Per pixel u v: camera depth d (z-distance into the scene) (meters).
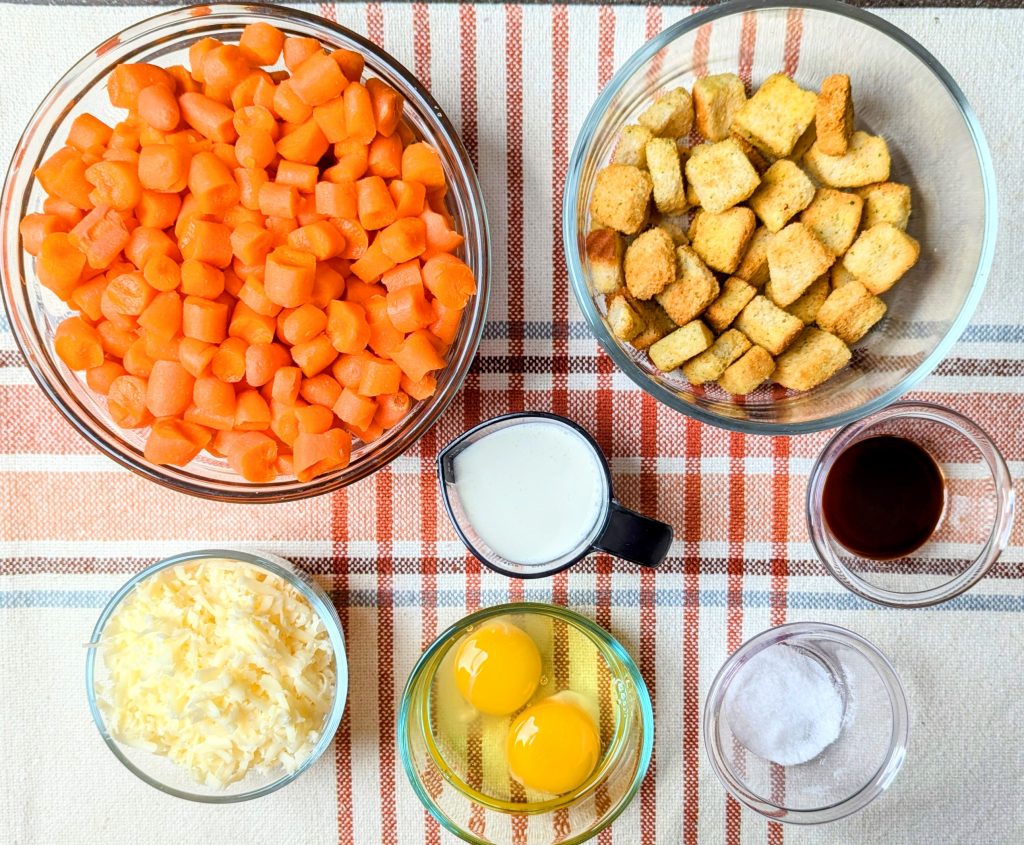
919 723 1.42
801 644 1.41
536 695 1.40
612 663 1.40
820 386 1.31
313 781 1.42
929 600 1.34
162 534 1.39
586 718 1.38
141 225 1.10
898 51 1.20
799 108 1.17
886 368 1.29
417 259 1.14
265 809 1.42
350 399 1.13
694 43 1.24
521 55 1.32
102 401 1.25
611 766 1.41
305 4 1.31
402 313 1.10
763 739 1.38
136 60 1.21
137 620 1.28
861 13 1.14
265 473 1.16
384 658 1.40
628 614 1.40
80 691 1.42
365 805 1.41
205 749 1.27
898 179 1.29
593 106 1.22
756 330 1.22
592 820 1.40
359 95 1.07
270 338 1.11
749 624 1.40
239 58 1.09
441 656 1.37
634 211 1.19
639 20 1.31
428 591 1.40
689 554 1.39
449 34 1.31
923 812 1.41
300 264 1.07
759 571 1.39
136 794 1.43
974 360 1.36
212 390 1.09
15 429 1.38
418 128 1.23
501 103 1.33
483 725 1.41
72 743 1.42
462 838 1.31
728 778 1.35
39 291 1.23
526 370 1.36
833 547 1.38
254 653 1.25
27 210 1.21
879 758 1.39
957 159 1.23
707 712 1.35
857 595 1.35
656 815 1.41
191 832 1.42
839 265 1.25
